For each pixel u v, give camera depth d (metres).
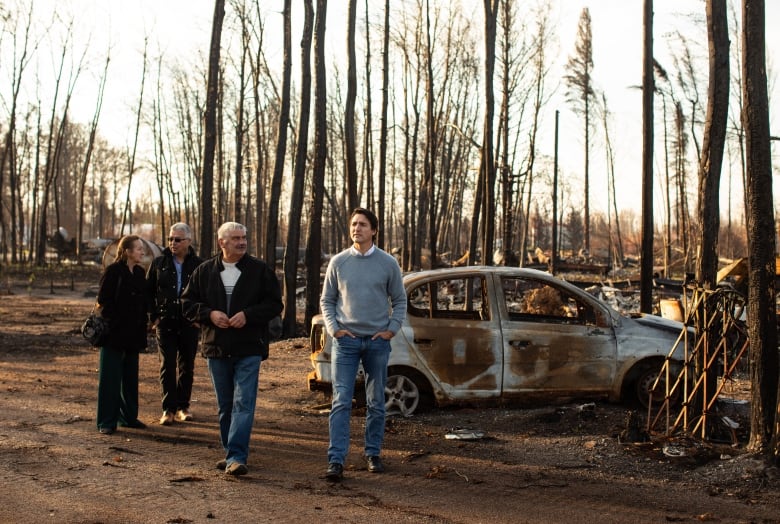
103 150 79.94
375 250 5.80
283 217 57.25
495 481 5.54
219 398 5.79
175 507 4.68
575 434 7.03
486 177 15.64
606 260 46.38
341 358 5.70
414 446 6.60
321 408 8.33
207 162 16.16
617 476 5.71
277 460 6.03
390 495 5.11
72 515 4.48
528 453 6.38
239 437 5.56
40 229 46.88
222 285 5.64
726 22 7.22
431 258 22.47
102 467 5.65
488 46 15.43
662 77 22.69
